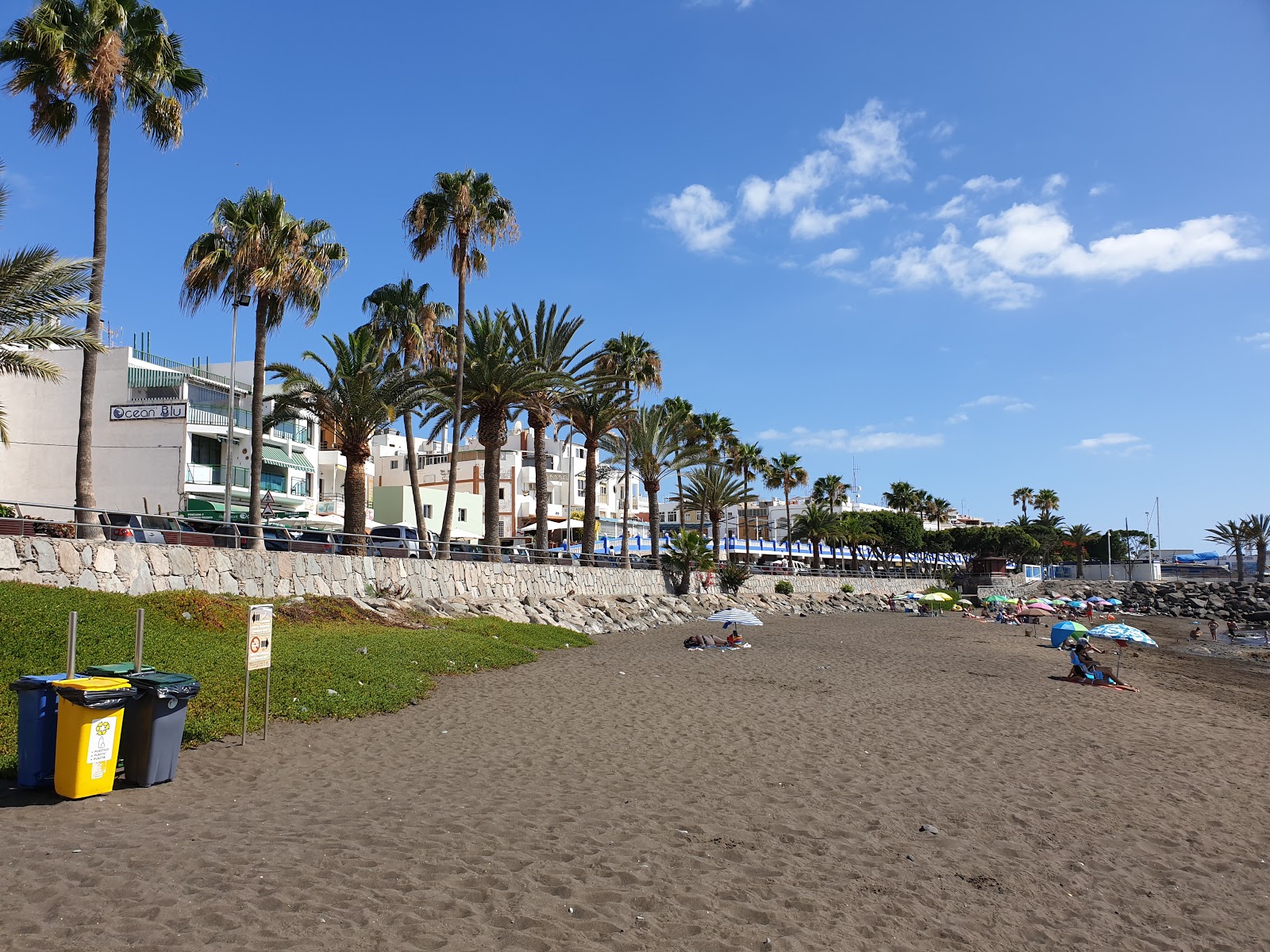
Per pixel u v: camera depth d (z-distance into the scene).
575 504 80.12
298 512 45.53
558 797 8.63
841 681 19.80
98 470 39.66
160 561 18.91
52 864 5.69
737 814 8.33
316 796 8.14
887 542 91.50
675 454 50.38
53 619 13.28
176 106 21.48
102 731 7.53
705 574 53.72
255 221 24.58
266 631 10.38
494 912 5.45
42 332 16.30
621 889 6.05
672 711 14.45
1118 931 6.12
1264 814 9.66
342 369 29.58
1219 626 65.12
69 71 18.94
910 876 6.88
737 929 5.51
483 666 18.88
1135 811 9.41
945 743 12.69
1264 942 6.07
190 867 5.81
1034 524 123.38
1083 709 17.00
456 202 33.19
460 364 31.92
